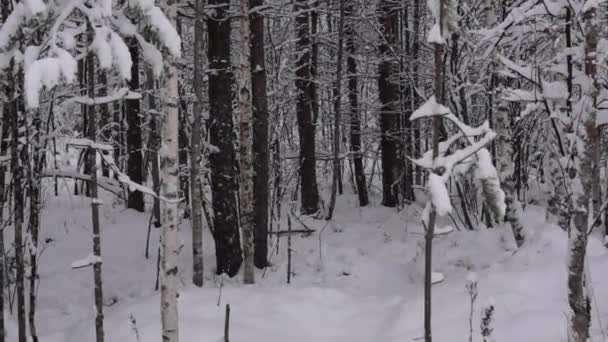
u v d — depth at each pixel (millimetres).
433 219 3365
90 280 8758
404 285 8664
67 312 7723
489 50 7543
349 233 11945
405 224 12430
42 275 8672
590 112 4387
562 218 7172
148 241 9750
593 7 4457
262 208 9672
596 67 4547
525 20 7109
